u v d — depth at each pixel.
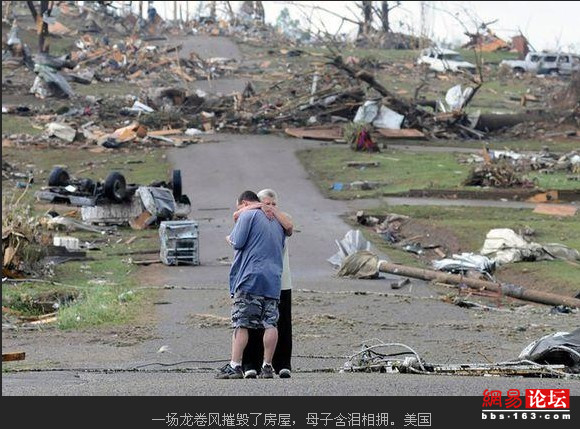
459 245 32.12
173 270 27.34
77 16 110.12
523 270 27.67
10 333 17.59
